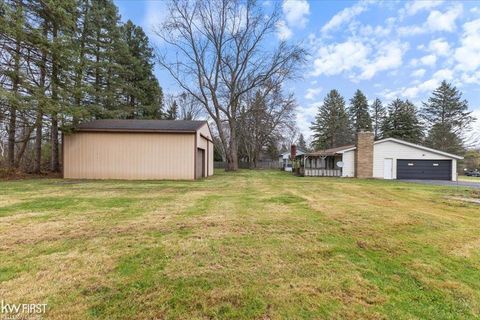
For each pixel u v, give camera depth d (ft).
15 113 41.09
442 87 125.59
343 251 11.93
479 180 64.90
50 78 43.29
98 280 8.79
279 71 73.97
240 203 23.04
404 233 14.84
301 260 10.83
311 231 14.76
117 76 71.61
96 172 45.27
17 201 22.31
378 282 9.24
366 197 28.89
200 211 19.39
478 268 10.59
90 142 45.19
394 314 7.48
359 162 64.08
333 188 37.35
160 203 22.43
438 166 63.87
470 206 24.25
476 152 114.52
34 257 10.53
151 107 86.02
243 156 128.57
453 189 38.81
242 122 98.68
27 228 14.37
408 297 8.38
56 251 11.18
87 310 7.21
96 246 11.82
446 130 120.67
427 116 128.88
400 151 64.39
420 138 125.08
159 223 15.81
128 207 20.52
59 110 41.32
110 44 63.52
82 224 15.33
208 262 10.37
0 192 27.58
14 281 8.62
